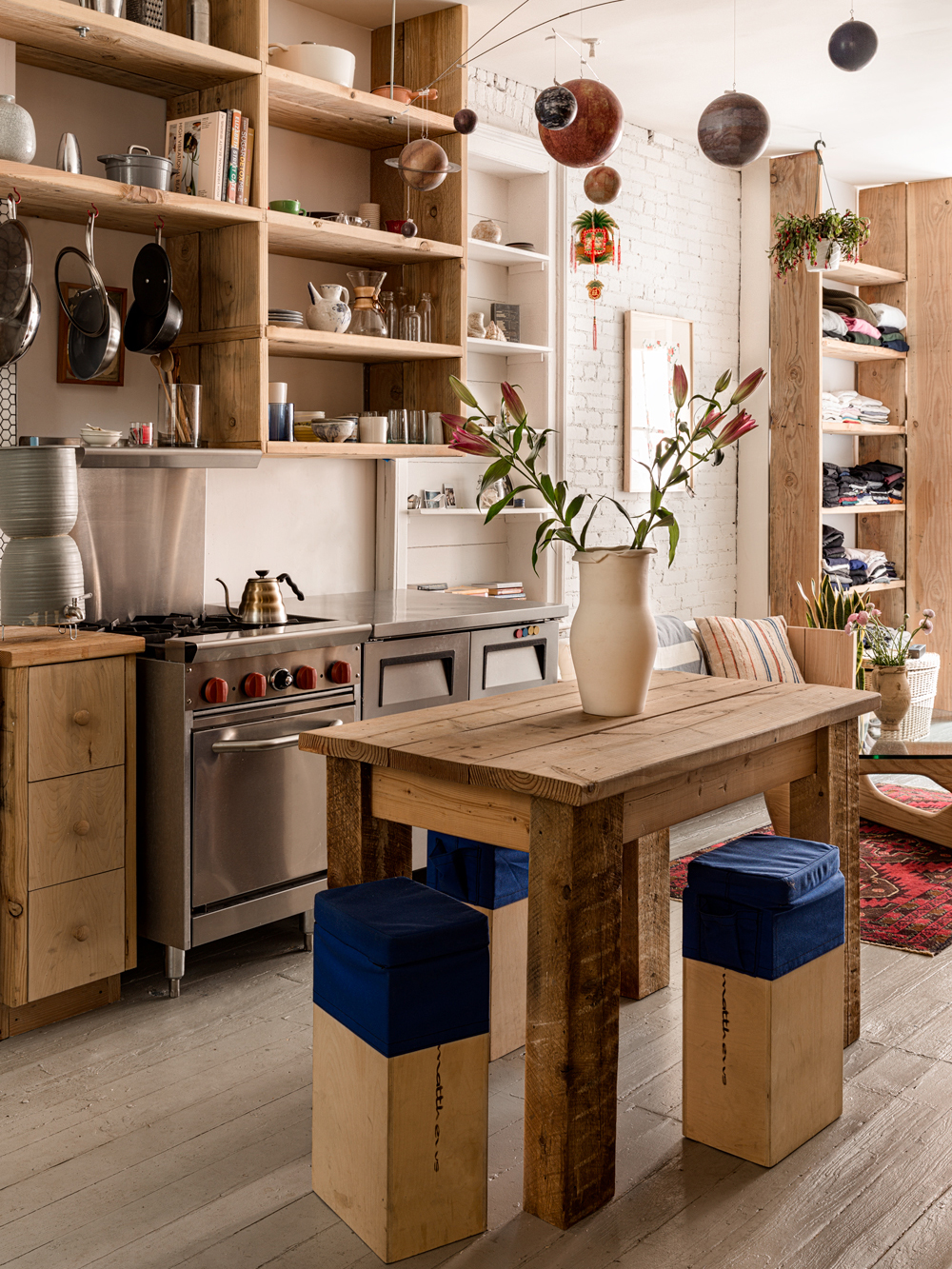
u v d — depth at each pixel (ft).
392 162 10.01
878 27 14.82
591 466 18.75
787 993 7.72
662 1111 8.50
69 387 12.05
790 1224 7.06
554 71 16.66
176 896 10.37
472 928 6.79
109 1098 8.66
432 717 8.70
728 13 14.43
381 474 15.56
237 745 10.51
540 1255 6.77
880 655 15.34
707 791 8.14
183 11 12.10
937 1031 9.81
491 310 17.21
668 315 20.20
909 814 15.42
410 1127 6.65
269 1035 9.74
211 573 13.70
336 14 14.64
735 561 22.26
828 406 21.62
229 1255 6.77
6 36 10.83
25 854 9.44
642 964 10.48
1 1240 6.91
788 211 21.09
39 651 9.39
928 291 22.91
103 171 12.26
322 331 12.95
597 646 8.54
